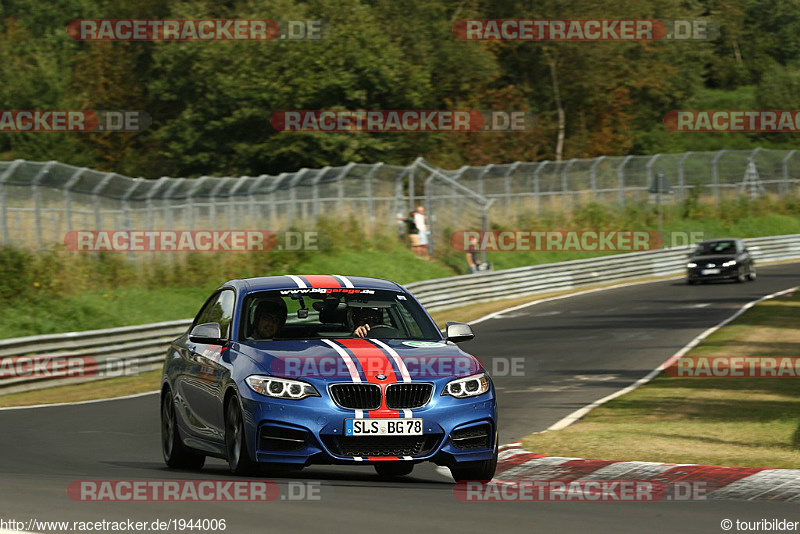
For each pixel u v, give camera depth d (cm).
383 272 12962
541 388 6188
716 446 4016
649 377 6425
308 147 17788
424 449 2869
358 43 18325
